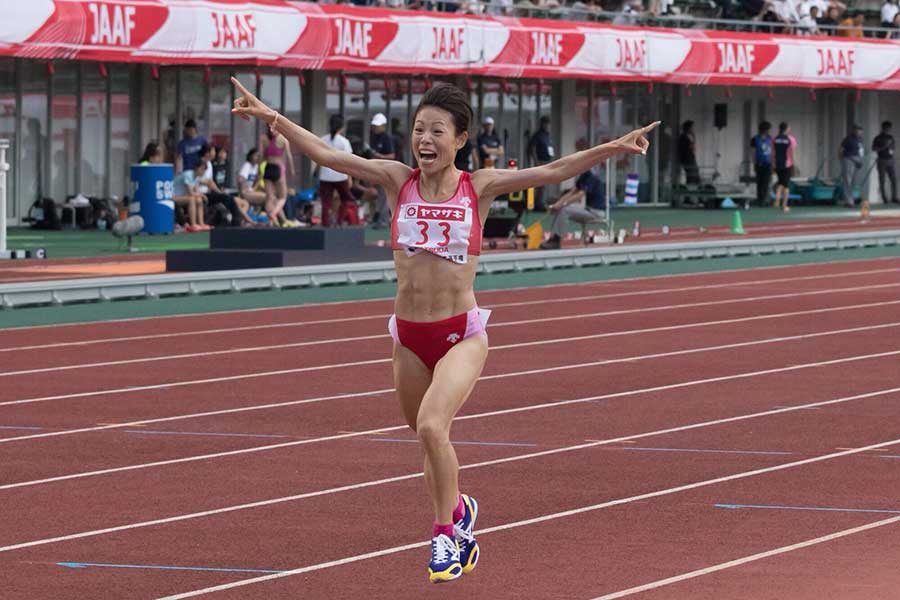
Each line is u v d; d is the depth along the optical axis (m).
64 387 26.58
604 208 56.94
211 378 27.72
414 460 20.75
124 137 63.84
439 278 14.39
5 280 41.91
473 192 14.51
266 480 19.42
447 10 68.38
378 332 34.34
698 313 38.75
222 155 63.53
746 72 77.75
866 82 84.31
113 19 52.81
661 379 28.06
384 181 14.70
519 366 29.56
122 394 25.94
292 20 58.16
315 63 59.09
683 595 14.12
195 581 14.68
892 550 15.84
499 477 19.62
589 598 14.05
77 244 53.41
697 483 19.25
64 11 51.47
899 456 21.06
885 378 28.36
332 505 18.02
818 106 93.56
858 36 87.38
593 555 15.65
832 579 14.68
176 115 65.25
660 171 86.75
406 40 62.28
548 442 22.05
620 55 71.75
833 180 91.44
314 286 43.75
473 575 14.88
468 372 14.29
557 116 80.62
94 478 19.52
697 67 75.38
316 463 20.53
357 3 64.75
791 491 18.77
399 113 72.62
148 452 21.19
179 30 54.53
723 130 89.38
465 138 14.49
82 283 39.03
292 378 27.81
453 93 14.38
